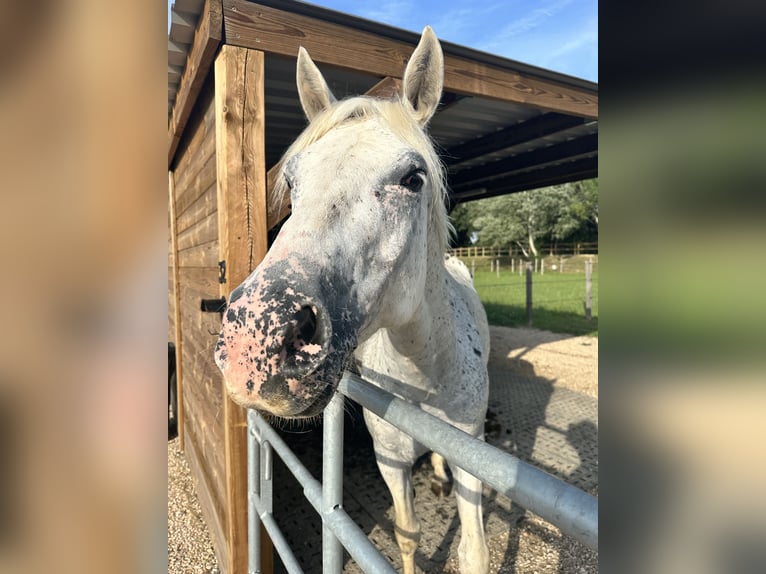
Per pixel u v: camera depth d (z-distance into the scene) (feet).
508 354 20.56
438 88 4.59
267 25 5.63
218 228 6.53
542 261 59.62
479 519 5.04
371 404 3.26
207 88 7.64
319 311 2.90
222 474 7.02
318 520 8.52
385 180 3.67
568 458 10.54
